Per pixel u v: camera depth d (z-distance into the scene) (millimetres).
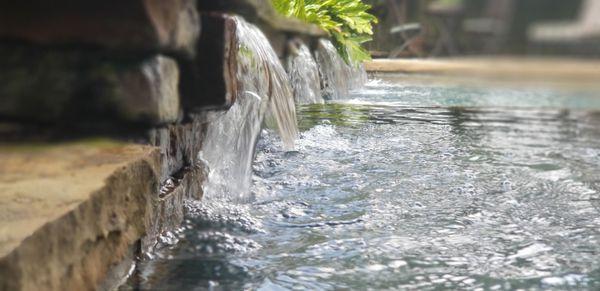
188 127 2453
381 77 5324
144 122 1859
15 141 1745
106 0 1779
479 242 2158
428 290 1688
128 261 1659
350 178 3180
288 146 3859
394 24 4680
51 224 1126
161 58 1939
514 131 4945
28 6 1808
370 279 1769
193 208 2332
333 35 5750
